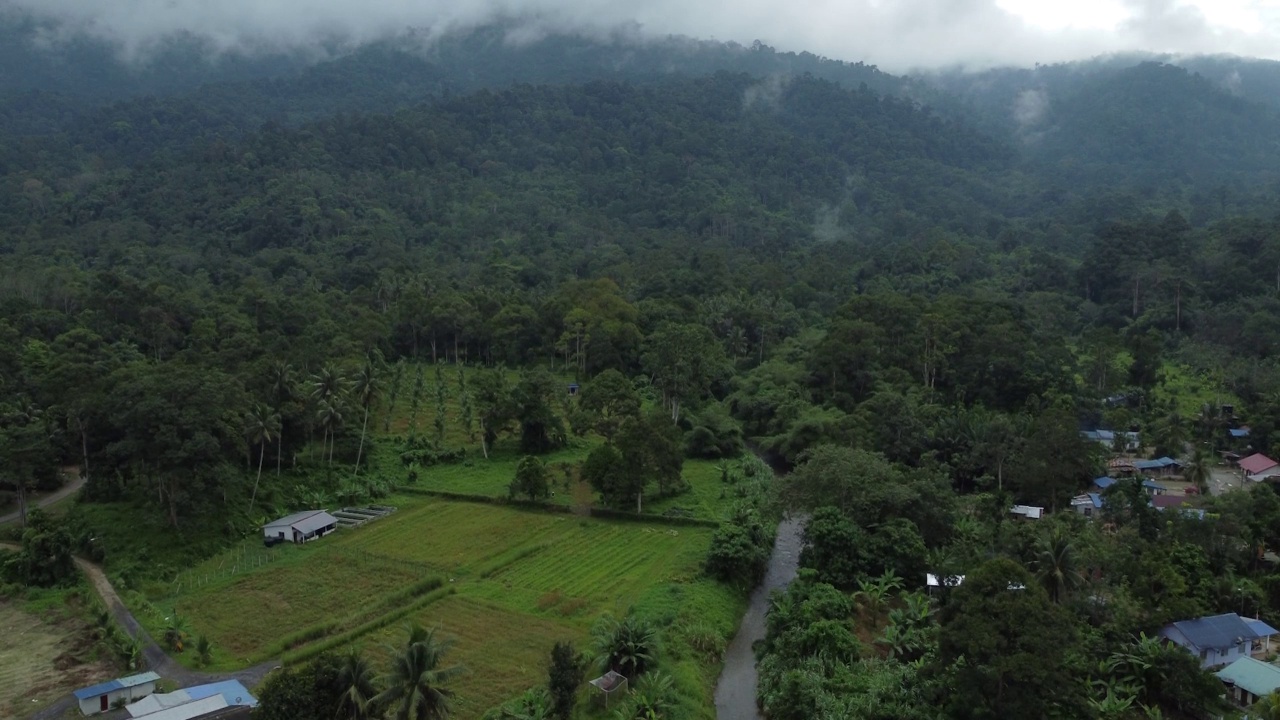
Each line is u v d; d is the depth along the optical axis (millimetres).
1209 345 149500
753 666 68750
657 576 80875
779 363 152500
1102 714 57656
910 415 113062
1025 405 124438
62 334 125562
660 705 57312
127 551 79938
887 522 81062
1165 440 116312
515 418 123125
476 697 58531
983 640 51469
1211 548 77750
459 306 173500
